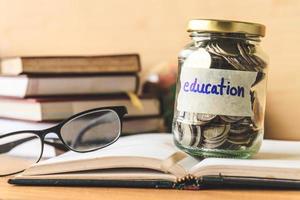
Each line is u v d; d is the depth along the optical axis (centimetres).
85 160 56
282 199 52
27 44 110
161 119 89
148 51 99
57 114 76
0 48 113
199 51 61
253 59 61
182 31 96
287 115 87
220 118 60
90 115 70
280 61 87
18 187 56
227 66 60
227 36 61
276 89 88
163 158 56
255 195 53
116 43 102
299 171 55
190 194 53
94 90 83
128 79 86
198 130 61
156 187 55
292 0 86
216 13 93
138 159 56
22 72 77
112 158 56
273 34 88
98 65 83
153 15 99
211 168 55
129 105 84
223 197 52
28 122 76
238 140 60
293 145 72
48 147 70
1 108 81
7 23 112
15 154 70
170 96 90
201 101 60
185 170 56
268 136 88
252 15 90
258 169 55
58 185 56
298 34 86
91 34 104
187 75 62
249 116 60
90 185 56
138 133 85
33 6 109
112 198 52
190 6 95
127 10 101
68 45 106
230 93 59
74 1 105
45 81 78
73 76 81
